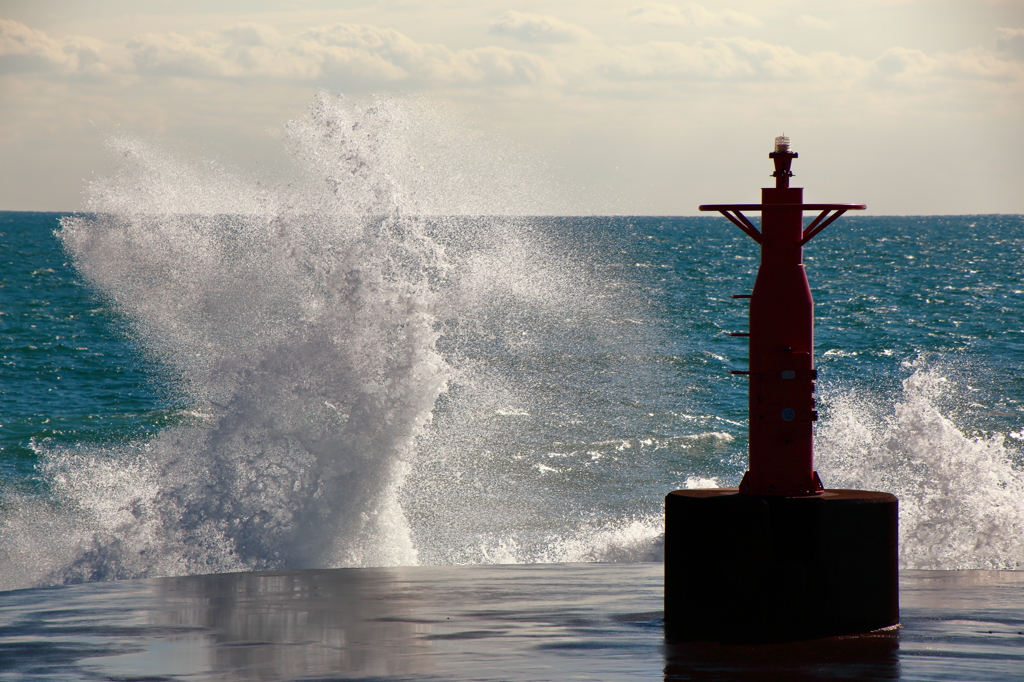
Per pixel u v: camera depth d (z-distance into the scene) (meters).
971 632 15.09
